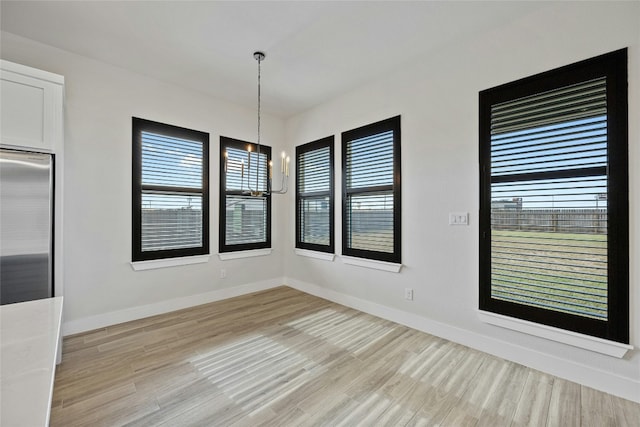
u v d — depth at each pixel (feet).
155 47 8.63
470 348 8.18
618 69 6.02
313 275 13.48
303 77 10.51
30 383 2.49
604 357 6.23
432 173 9.08
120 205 9.89
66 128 8.80
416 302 9.51
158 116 10.74
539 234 7.06
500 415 5.53
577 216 6.55
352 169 11.72
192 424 5.25
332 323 10.01
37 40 8.25
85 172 9.17
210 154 12.20
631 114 5.89
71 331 8.93
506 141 7.56
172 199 11.19
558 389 6.30
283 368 7.11
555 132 6.82
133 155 10.18
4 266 6.64
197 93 11.79
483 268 7.94
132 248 10.16
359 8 6.95
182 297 11.44
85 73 9.15
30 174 6.95
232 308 11.50
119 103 9.84
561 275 6.76
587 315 6.41
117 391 6.16
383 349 8.11
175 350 7.99
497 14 7.16
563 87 6.70
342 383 6.52
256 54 8.96
